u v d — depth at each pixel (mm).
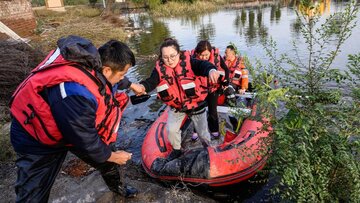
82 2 27469
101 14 19359
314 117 2117
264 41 3551
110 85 1874
